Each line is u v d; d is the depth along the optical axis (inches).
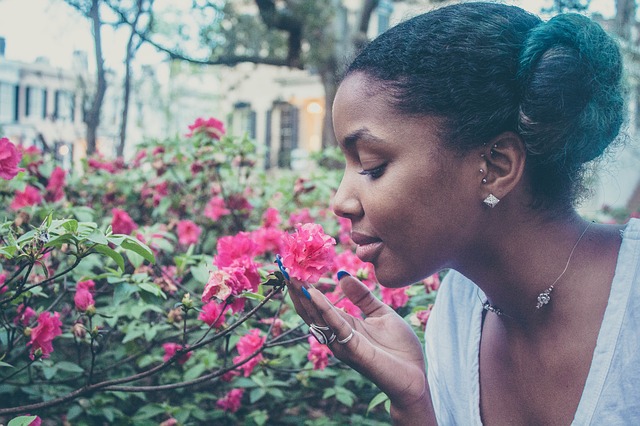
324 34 406.0
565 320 38.7
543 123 35.5
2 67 946.7
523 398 41.6
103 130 580.7
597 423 36.7
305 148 909.8
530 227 38.3
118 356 93.0
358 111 37.1
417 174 36.2
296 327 71.0
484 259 39.1
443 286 49.2
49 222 54.6
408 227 37.0
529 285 39.0
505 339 42.9
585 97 36.3
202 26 374.9
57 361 89.9
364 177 37.9
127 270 94.0
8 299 59.2
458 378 46.2
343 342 40.9
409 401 42.2
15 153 73.5
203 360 88.7
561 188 38.3
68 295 91.8
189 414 88.5
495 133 36.4
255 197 138.7
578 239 39.2
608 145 40.5
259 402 101.2
